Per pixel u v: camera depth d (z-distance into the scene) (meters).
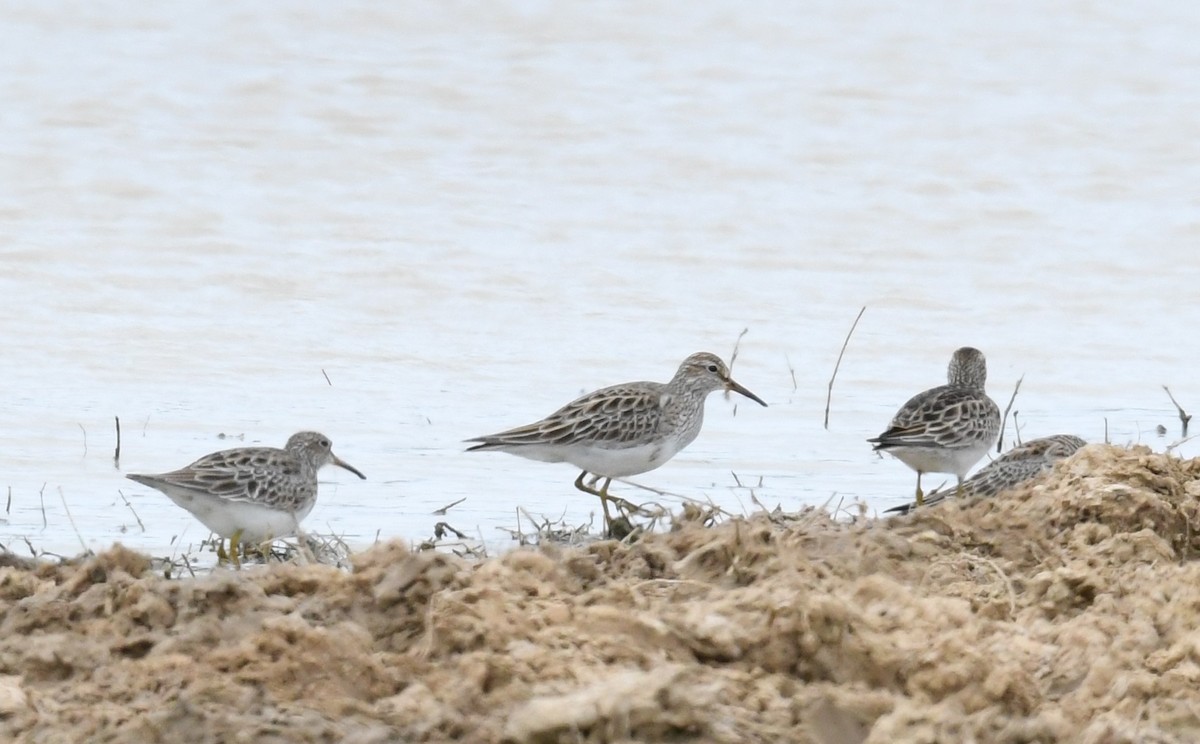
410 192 26.53
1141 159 29.44
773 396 18.80
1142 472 12.11
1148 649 9.30
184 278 22.34
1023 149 29.88
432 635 8.95
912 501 14.95
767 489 15.36
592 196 26.81
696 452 16.67
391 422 17.42
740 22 37.22
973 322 21.81
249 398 18.11
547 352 20.08
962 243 25.19
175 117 29.61
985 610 9.96
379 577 9.67
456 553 11.74
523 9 37.47
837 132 30.55
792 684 8.75
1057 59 35.50
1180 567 10.42
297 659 8.62
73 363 19.03
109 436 16.56
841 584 9.96
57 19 35.69
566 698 8.21
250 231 24.16
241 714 8.20
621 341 20.62
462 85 32.03
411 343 20.27
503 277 22.88
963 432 14.81
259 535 13.05
